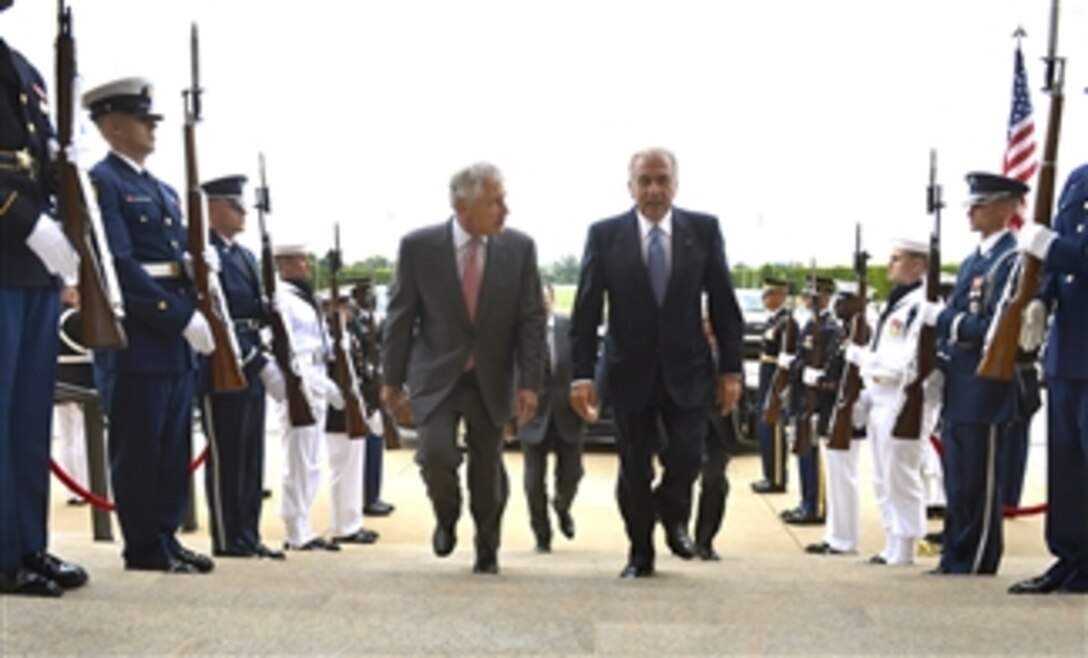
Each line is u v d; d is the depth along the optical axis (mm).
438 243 4785
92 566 4453
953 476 5086
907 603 3547
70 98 3498
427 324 4855
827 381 7688
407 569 4992
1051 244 3967
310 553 6277
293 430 6707
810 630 2855
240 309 5688
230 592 3449
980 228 5098
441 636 2715
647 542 4848
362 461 7797
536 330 4863
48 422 3586
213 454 5582
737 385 4789
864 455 11414
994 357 4223
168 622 2744
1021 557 6621
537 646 2641
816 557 6707
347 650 2561
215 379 4543
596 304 4766
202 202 4527
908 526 5992
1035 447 11469
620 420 4773
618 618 3172
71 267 3432
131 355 4312
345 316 8031
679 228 4711
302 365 6516
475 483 4965
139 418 4359
